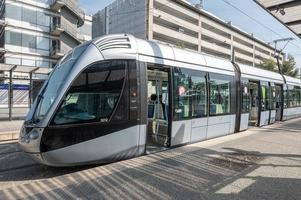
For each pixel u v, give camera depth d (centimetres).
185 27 6444
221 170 670
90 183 573
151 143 940
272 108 1630
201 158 774
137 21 5775
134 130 762
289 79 1977
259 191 542
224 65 1159
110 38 757
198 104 992
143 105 786
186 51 979
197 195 518
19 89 2055
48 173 698
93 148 693
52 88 709
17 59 4331
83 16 5469
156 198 504
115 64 739
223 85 1133
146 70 802
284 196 520
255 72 1432
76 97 680
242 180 602
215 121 1078
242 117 1261
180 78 916
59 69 745
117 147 732
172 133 891
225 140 1054
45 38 4622
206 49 7256
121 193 524
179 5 6216
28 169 734
